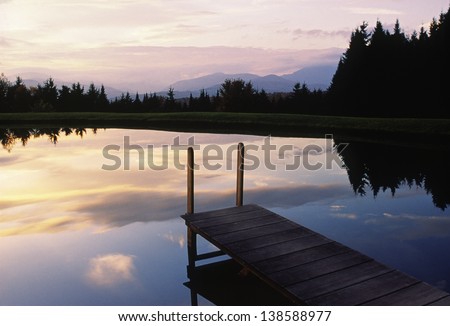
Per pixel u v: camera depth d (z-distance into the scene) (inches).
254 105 1084.5
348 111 970.1
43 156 542.9
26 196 349.4
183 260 222.7
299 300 150.6
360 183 384.2
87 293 187.0
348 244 233.3
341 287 158.1
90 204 324.2
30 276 203.2
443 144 612.4
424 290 155.3
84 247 238.2
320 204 317.4
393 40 919.0
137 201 331.3
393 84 910.4
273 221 231.3
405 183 382.6
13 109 1277.1
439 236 243.8
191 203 247.6
